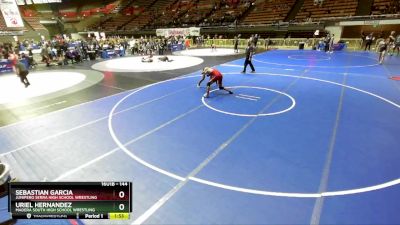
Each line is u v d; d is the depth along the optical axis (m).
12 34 39.72
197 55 25.83
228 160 5.70
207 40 36.62
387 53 22.91
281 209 4.19
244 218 4.02
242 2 44.06
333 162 5.54
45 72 18.27
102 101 10.52
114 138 6.94
